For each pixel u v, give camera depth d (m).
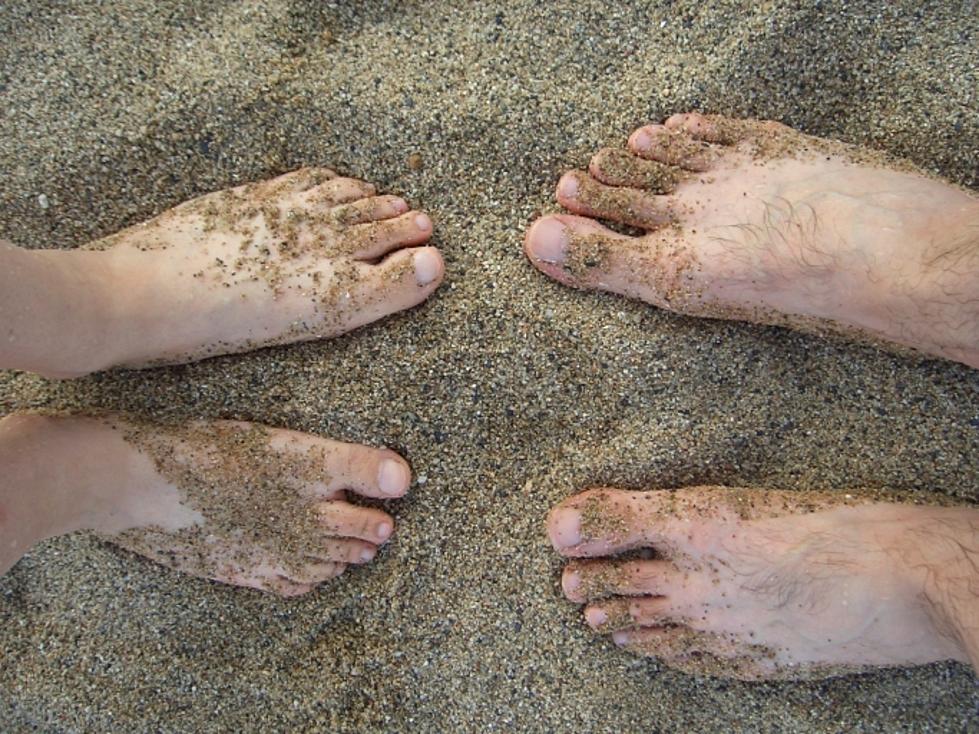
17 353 0.40
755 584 0.47
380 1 0.48
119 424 0.48
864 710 0.50
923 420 0.48
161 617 0.50
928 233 0.44
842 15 0.47
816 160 0.47
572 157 0.48
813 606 0.47
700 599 0.48
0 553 0.42
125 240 0.47
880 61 0.47
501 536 0.49
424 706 0.50
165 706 0.50
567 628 0.50
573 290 0.48
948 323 0.43
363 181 0.49
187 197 0.48
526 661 0.50
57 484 0.45
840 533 0.47
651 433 0.49
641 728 0.50
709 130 0.48
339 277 0.47
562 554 0.49
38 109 0.47
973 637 0.43
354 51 0.48
